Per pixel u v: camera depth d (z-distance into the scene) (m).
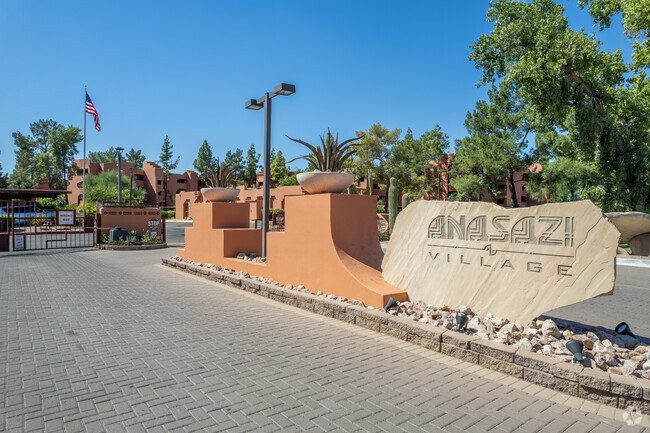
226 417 3.41
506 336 4.86
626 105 20.06
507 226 5.72
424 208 6.92
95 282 10.48
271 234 9.39
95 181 62.44
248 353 5.05
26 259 15.84
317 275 7.92
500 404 3.70
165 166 89.44
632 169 19.86
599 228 4.83
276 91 11.20
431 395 3.87
